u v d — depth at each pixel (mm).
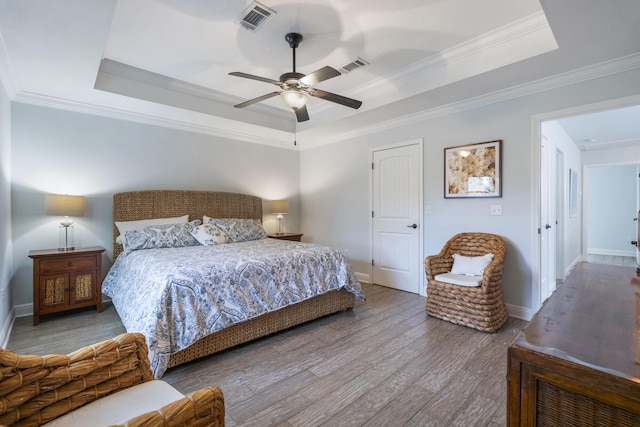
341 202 4984
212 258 2758
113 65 3115
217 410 943
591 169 7852
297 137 5125
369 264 4590
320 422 1658
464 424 1635
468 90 3131
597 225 7793
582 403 670
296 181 5688
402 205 4145
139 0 2160
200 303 2256
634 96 2467
